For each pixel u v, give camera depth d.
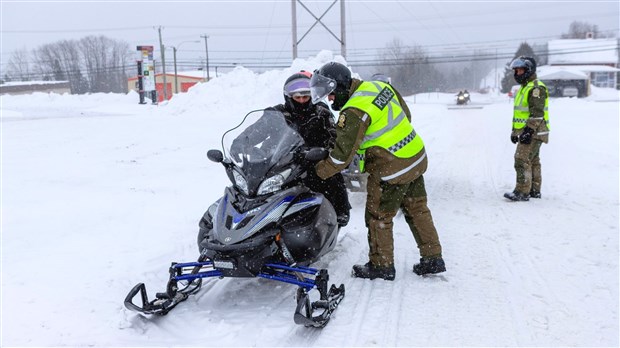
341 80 4.44
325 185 4.90
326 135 5.08
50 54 96.38
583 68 69.19
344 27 26.36
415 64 78.44
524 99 7.22
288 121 4.88
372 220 4.71
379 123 4.37
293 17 26.28
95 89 97.50
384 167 4.46
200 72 80.75
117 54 97.88
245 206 4.10
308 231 4.18
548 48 78.12
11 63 97.56
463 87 117.06
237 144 4.39
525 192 7.30
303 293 3.81
